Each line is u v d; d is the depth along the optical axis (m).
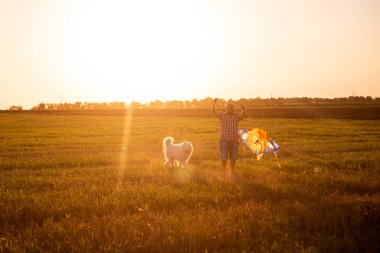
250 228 5.57
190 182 8.98
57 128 35.00
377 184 8.38
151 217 6.01
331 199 7.25
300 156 13.97
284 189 8.00
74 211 6.48
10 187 8.48
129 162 12.96
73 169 11.05
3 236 5.32
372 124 40.25
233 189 8.07
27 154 15.34
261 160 12.96
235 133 10.20
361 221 5.87
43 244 4.96
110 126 38.59
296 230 5.55
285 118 62.16
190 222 5.77
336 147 17.02
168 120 57.19
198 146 17.97
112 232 5.27
